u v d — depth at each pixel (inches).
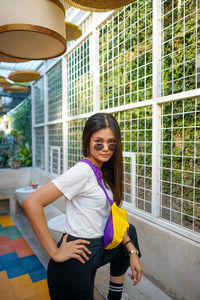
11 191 216.8
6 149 268.4
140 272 45.0
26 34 59.2
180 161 79.7
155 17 85.0
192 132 75.2
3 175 230.4
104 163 50.4
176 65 78.9
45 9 56.1
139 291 80.2
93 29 126.1
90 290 44.2
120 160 48.9
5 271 113.3
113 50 112.7
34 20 54.3
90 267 43.1
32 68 243.3
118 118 113.2
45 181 206.5
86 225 43.7
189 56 75.4
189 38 74.9
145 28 90.4
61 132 184.5
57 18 59.6
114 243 44.1
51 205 184.4
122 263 52.7
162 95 86.7
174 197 81.9
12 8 53.1
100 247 45.0
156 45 85.4
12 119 329.1
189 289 70.7
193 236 72.1
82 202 43.5
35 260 124.8
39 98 236.8
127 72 103.7
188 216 77.3
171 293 77.4
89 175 42.6
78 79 153.6
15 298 92.0
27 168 248.7
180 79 78.7
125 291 80.0
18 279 106.0
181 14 77.8
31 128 283.4
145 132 95.0
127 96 105.4
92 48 132.0
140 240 92.4
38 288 98.9
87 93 141.1
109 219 44.6
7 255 130.7
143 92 95.2
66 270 41.8
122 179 49.5
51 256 40.5
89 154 47.1
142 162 97.7
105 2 62.0
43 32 55.7
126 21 102.6
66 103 172.7
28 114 288.4
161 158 87.5
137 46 96.4
